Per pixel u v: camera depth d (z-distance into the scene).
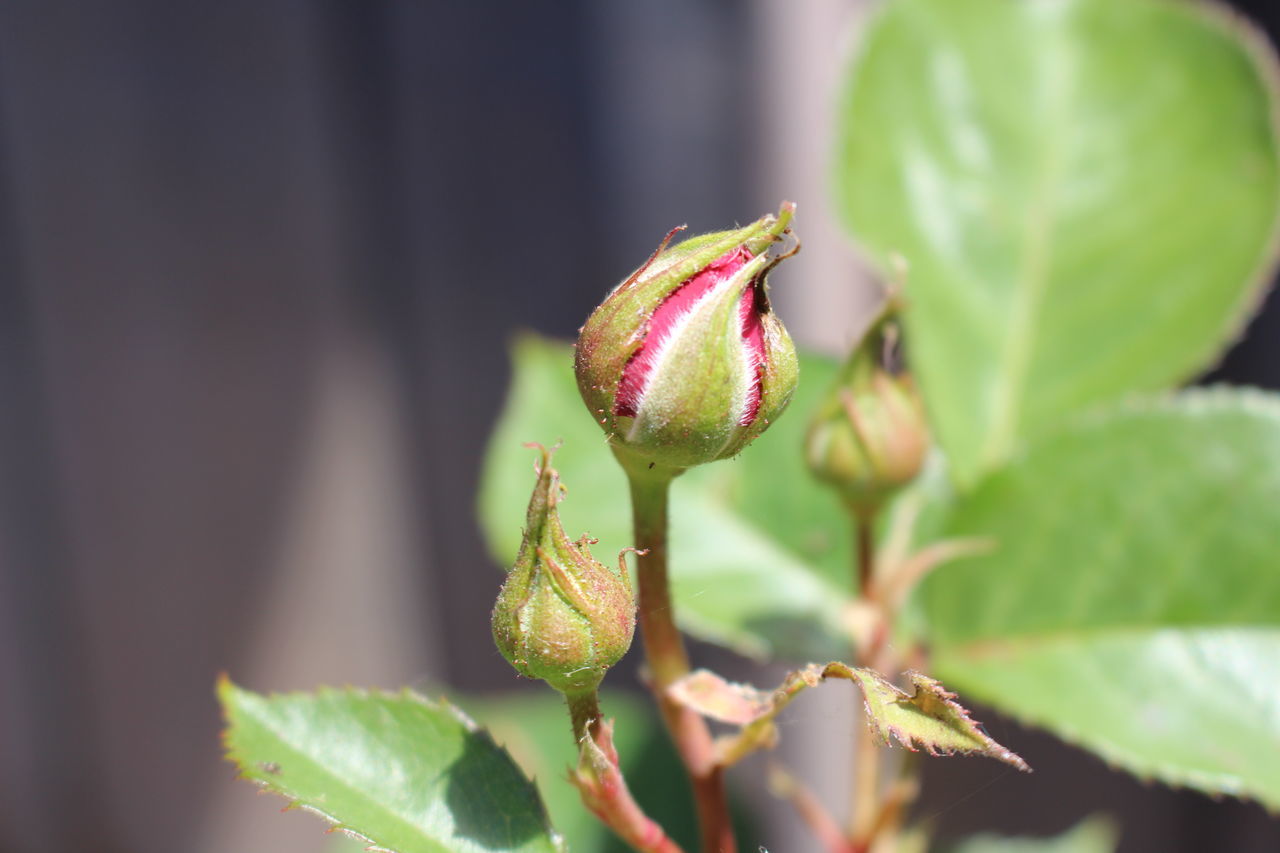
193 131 0.47
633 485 0.24
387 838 0.24
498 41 0.48
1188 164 0.31
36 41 0.45
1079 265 0.31
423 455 0.52
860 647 0.28
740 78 0.49
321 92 0.47
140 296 0.48
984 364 0.30
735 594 0.30
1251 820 0.50
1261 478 0.28
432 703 0.25
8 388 0.48
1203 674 0.28
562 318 0.50
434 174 0.49
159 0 0.45
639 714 0.36
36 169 0.46
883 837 0.28
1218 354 0.30
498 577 0.53
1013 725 0.48
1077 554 0.28
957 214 0.31
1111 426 0.28
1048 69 0.31
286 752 0.25
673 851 0.24
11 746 0.54
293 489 0.51
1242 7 0.43
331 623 0.53
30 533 0.50
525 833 0.24
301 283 0.49
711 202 0.49
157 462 0.50
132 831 0.55
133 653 0.53
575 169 0.49
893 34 0.31
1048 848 0.36
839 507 0.31
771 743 0.24
